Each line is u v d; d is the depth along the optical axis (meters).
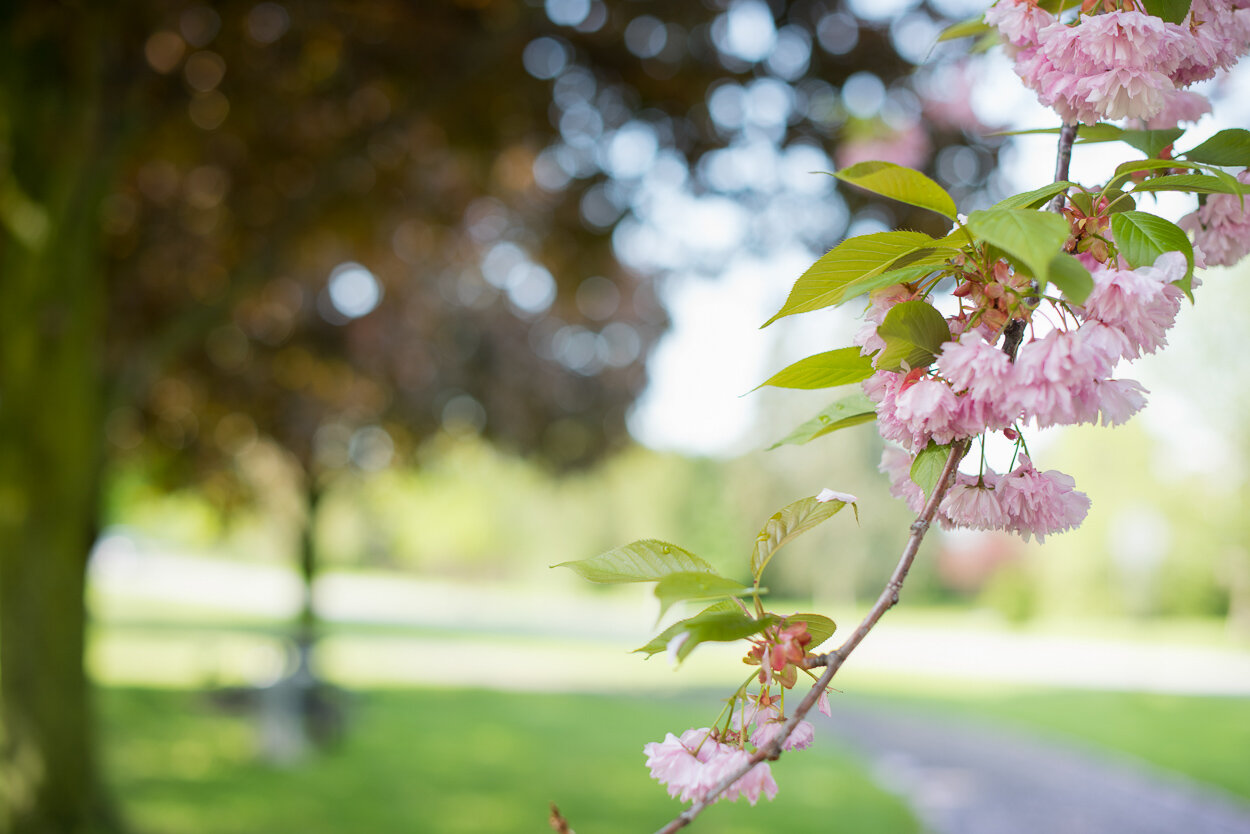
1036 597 28.33
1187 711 12.95
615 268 6.92
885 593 0.92
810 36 4.95
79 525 5.59
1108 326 0.94
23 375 5.38
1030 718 12.39
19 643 5.41
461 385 11.66
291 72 5.36
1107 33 1.03
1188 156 1.14
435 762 8.40
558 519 40.16
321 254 7.52
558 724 10.61
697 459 37.94
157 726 9.28
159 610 22.61
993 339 0.98
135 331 7.32
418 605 31.62
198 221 6.65
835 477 31.00
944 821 7.26
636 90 5.48
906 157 4.92
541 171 6.31
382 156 5.88
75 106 5.13
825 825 6.59
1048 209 1.05
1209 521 20.48
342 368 9.75
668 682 15.00
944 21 4.64
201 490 11.78
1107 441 24.48
